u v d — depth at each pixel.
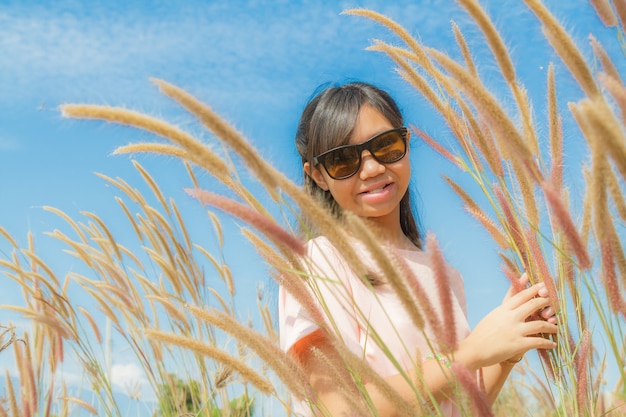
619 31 1.58
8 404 2.46
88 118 1.24
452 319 1.22
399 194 2.07
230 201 1.28
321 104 2.16
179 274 3.08
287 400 2.38
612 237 1.27
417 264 2.11
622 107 1.11
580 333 1.58
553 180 1.60
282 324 1.90
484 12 1.52
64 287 3.23
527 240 1.68
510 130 1.32
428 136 1.95
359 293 1.83
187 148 1.29
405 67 1.84
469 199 1.84
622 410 1.68
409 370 1.58
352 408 1.35
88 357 2.94
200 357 2.73
